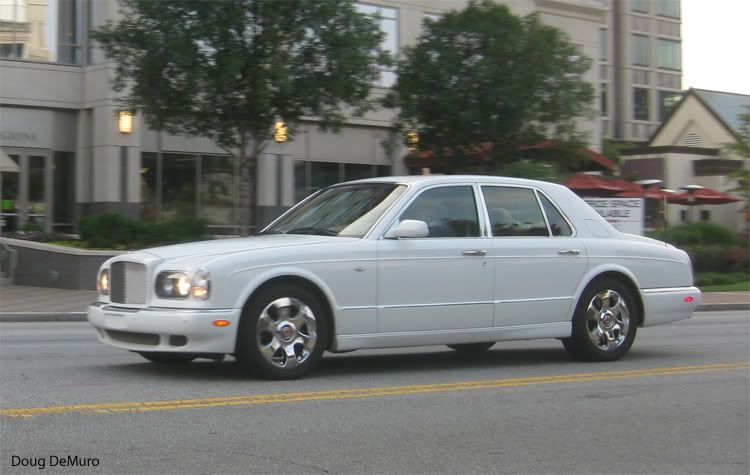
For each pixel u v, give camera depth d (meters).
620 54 52.12
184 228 21.78
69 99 25.70
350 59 19.08
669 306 9.89
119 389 7.45
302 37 18.95
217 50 18.48
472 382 8.25
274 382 7.84
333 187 9.40
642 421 6.91
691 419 7.04
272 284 7.73
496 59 22.69
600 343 9.55
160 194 26.09
